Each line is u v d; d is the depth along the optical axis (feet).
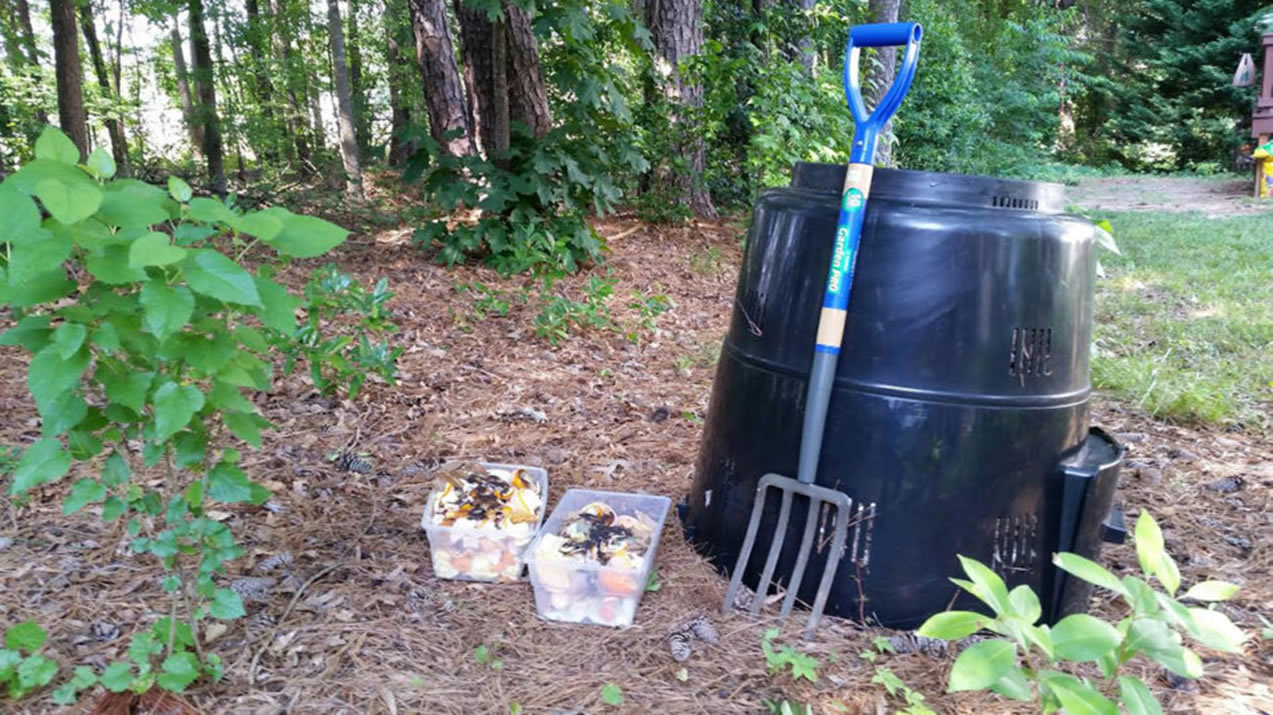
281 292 5.86
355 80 58.23
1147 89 84.28
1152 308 21.71
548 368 16.20
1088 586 8.15
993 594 4.60
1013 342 7.63
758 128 29.50
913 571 7.88
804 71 31.96
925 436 7.67
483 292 19.74
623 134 27.37
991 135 57.11
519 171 23.04
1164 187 60.49
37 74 43.37
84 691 6.67
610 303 21.31
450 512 8.81
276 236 5.72
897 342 7.66
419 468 11.48
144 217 5.35
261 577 8.46
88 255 5.24
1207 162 77.15
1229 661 7.59
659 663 7.47
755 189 31.09
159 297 5.09
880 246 7.68
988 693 7.05
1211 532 10.24
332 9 37.63
